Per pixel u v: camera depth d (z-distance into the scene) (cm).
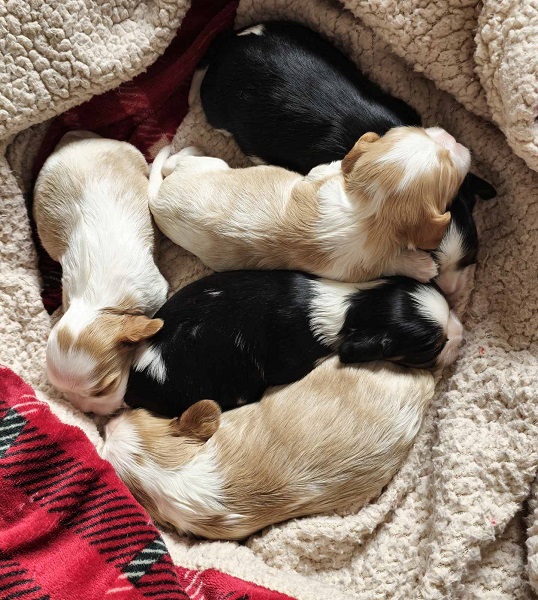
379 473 36
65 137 38
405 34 34
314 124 35
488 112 36
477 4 33
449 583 33
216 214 36
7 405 31
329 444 35
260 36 36
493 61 32
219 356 36
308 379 36
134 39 35
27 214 38
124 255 35
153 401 36
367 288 36
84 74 34
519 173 36
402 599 35
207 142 40
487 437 35
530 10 30
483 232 38
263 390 37
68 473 30
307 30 37
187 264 39
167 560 30
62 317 36
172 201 36
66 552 29
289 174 36
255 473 35
